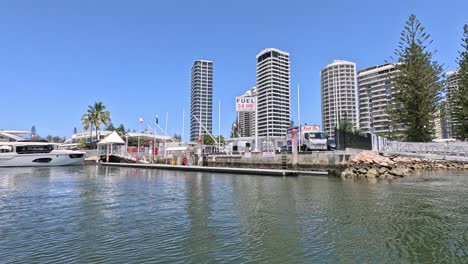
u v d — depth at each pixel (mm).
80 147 93750
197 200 17844
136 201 17828
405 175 31281
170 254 8727
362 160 32500
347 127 93375
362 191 20047
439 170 39375
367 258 8172
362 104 129625
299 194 19344
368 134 43062
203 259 8305
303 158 37531
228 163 47875
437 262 7855
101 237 10453
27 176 36938
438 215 12789
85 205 16578
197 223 12211
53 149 64750
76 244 9719
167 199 18484
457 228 10836
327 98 115188
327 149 45250
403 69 50438
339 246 9148
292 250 8883
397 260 8023
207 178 32938
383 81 121812
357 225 11414
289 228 11188
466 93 45750
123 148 74125
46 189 23859
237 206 15680
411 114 48906
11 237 10555
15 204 17016
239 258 8344
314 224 11664
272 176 34062
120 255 8688
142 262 8164
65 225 12164
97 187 25125
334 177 31906
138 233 10875
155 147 70500
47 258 8539
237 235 10453
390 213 13297
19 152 59375
